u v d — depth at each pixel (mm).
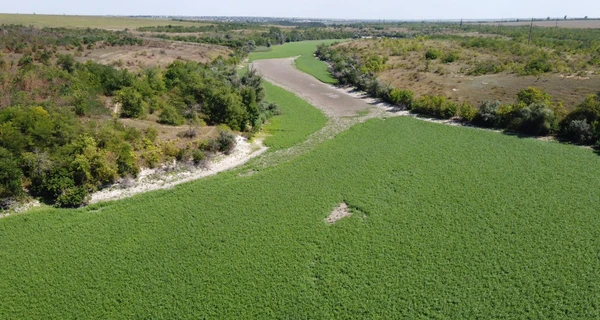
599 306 20438
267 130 49750
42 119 35938
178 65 60375
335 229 28172
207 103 49438
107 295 22641
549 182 32719
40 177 32312
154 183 35969
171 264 24938
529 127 44688
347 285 22938
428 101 54312
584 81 57094
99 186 34531
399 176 35531
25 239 27391
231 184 35312
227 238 27422
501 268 23531
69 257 25625
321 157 40594
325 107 60719
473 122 49656
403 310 21109
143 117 45875
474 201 30656
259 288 22984
